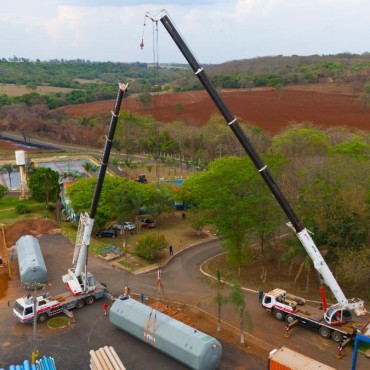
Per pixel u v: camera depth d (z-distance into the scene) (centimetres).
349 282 4862
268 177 3622
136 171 10906
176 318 4147
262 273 5238
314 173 5472
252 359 3559
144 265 5562
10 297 4678
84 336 3894
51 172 7962
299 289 4859
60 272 5325
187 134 13012
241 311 3784
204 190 5319
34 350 3597
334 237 4512
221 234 5109
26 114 18425
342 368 3453
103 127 15775
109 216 6556
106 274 5297
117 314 3894
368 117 15412
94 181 6938
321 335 3912
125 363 3494
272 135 12988
